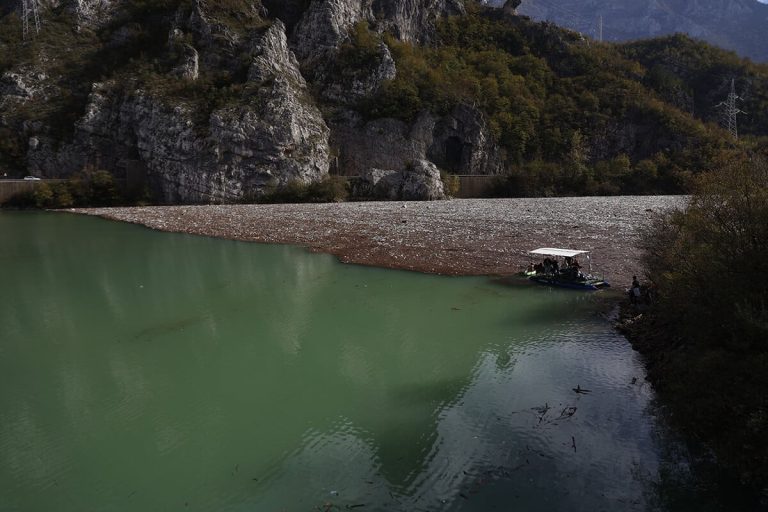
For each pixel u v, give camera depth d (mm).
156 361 18844
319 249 40031
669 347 17125
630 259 32344
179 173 84938
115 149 90938
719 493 10547
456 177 98688
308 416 14609
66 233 51750
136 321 23438
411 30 134500
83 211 73438
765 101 136625
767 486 10398
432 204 75812
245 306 25469
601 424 13570
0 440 13672
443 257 35062
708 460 11609
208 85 92812
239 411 14984
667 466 11586
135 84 92562
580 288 26812
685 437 12562
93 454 12945
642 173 104125
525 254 34906
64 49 105125
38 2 112500
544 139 117688
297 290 28234
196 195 84312
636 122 121188
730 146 108562
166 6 108312
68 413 15102
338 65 109438
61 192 79750
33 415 15023
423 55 127000
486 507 10406
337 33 111312
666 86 135250
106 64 101688
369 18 124562
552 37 143250
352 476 11695
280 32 103562
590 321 22141
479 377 16906
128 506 10938
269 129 87438
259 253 39469
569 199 85250
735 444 10742
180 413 14945
